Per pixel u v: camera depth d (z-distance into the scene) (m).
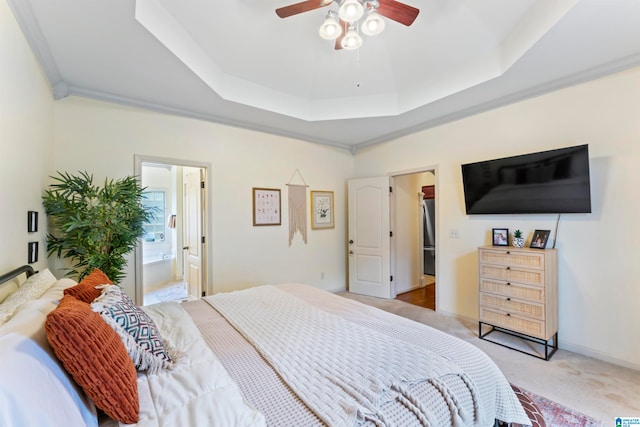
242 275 3.81
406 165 4.21
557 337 2.72
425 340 1.45
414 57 2.89
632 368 2.33
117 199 2.53
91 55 2.19
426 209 5.70
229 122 3.63
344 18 1.89
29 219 1.97
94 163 2.82
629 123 2.33
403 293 4.83
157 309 1.94
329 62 3.06
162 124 3.21
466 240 3.48
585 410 1.85
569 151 2.54
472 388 1.16
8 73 1.61
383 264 4.52
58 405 0.74
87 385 0.84
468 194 3.36
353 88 3.43
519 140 2.98
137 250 3.04
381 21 1.91
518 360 2.50
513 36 2.32
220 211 3.63
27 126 1.92
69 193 2.42
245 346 1.40
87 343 0.86
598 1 1.68
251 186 3.91
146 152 3.11
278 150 4.19
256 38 2.62
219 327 1.65
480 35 2.46
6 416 0.62
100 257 2.44
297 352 1.31
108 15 1.76
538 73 2.51
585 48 2.14
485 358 1.38
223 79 2.96
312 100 3.64
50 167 2.49
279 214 4.18
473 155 3.39
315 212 4.61
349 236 4.87
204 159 3.51
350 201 4.85
